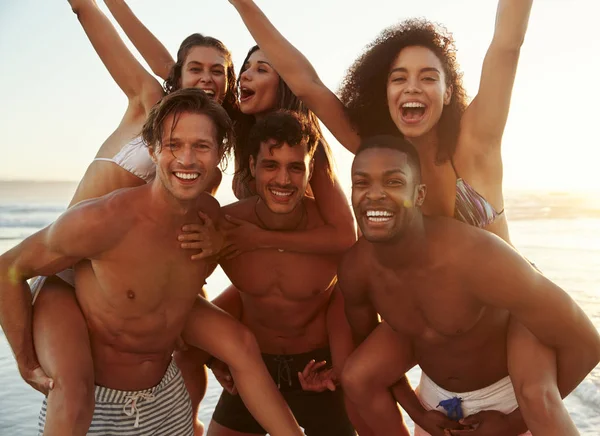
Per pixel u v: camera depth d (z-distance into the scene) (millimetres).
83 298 1745
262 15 1985
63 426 1625
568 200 14953
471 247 1658
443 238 1675
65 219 1649
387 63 1888
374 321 1970
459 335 1771
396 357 1891
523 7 1701
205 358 2146
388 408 1921
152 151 1653
